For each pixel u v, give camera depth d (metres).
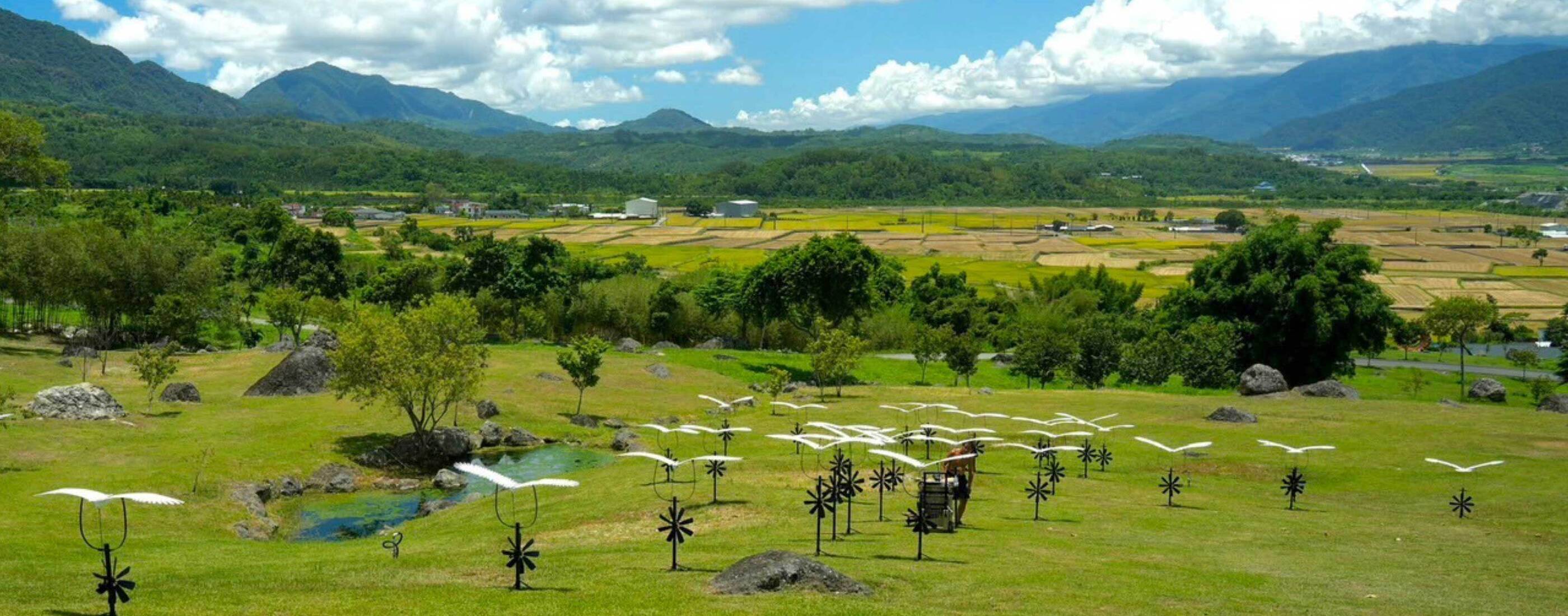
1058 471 34.09
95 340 85.81
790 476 36.19
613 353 88.69
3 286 84.94
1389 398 86.25
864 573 21.39
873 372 88.88
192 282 91.69
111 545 28.50
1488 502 34.22
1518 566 24.56
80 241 88.19
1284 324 80.38
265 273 130.00
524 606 18.42
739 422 55.03
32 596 19.81
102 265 87.12
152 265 89.62
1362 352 91.25
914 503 31.50
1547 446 43.78
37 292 85.88
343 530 36.66
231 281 124.50
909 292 140.12
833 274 89.25
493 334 106.31
